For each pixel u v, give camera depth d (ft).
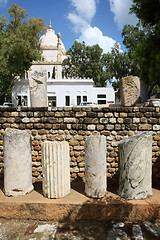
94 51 98.27
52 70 118.42
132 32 63.67
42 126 15.89
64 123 15.81
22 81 66.85
